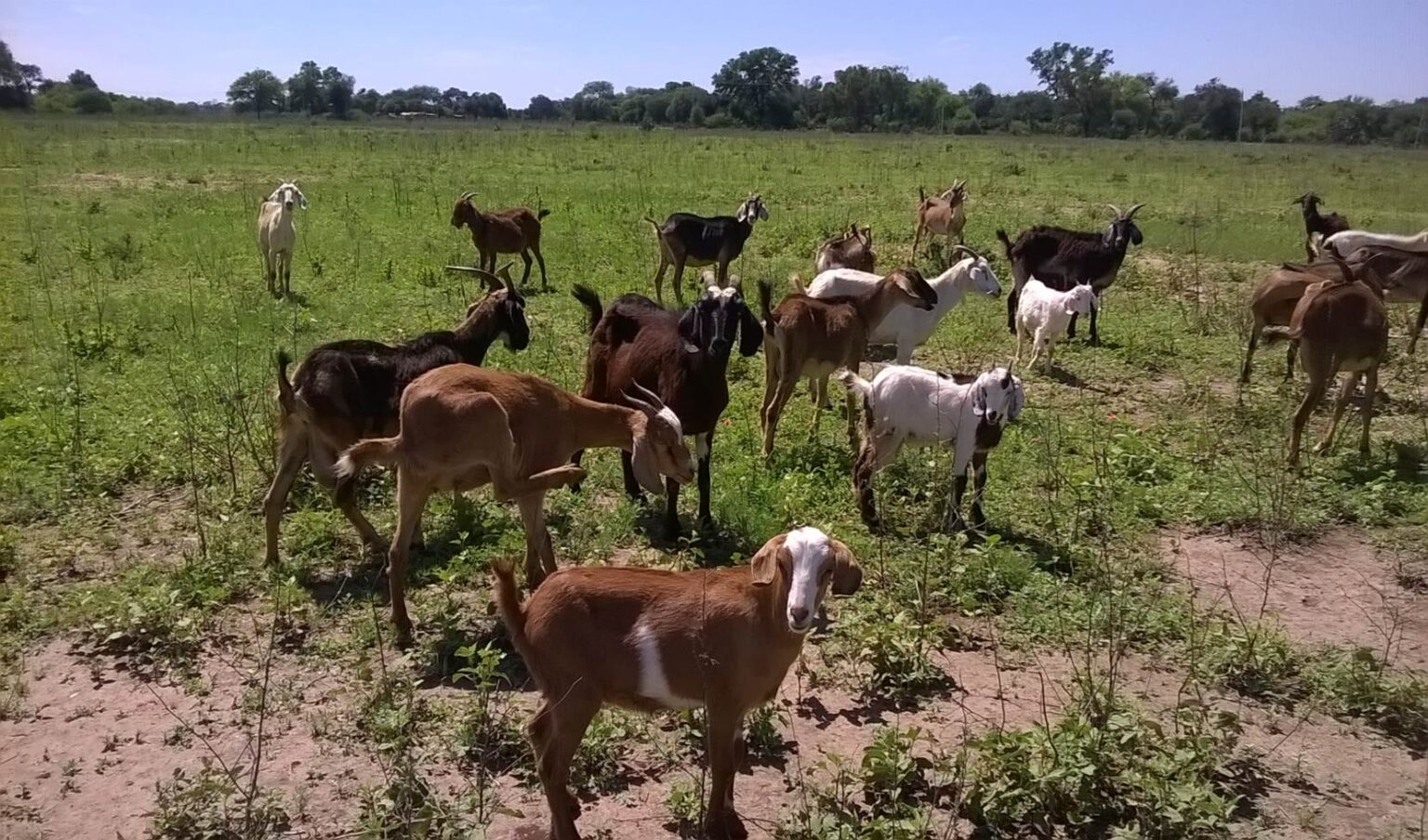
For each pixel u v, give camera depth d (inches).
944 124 3550.7
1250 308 500.4
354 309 586.6
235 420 391.9
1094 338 574.2
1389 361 551.5
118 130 2319.1
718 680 185.0
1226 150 2449.6
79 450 366.0
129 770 212.8
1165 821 196.4
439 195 1079.0
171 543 313.9
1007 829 200.4
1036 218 994.1
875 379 341.4
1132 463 389.1
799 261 778.8
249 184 1190.3
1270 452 404.2
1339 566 321.7
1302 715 242.8
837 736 230.8
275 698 236.7
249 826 189.2
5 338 521.0
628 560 312.7
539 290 673.6
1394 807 210.2
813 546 181.9
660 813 202.7
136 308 581.3
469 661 232.4
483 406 257.3
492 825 198.7
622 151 1825.8
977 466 339.9
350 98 4670.3
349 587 291.3
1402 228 1011.3
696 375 321.1
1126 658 265.3
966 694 248.2
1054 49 3577.8
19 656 251.6
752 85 3784.5
